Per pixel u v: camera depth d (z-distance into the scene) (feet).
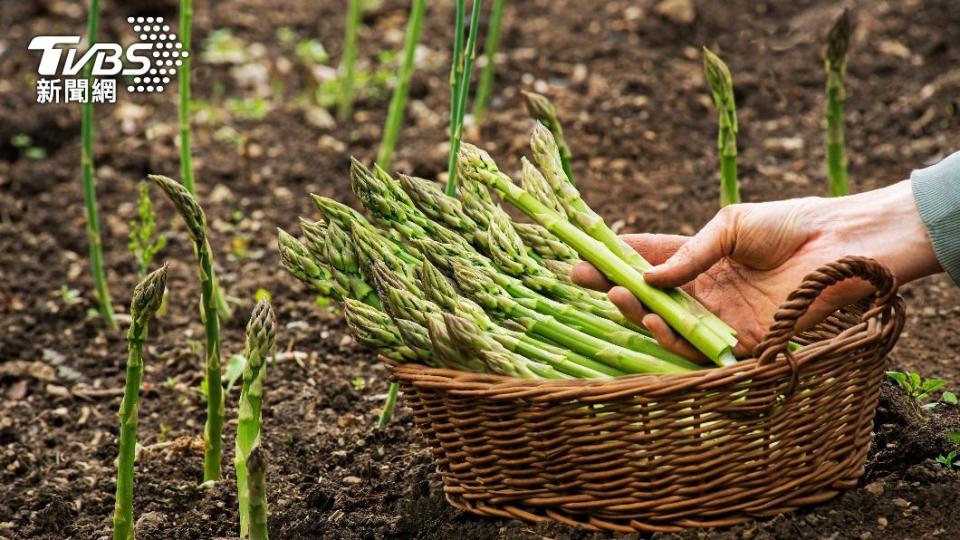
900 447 12.69
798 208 12.01
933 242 11.46
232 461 15.11
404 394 12.53
